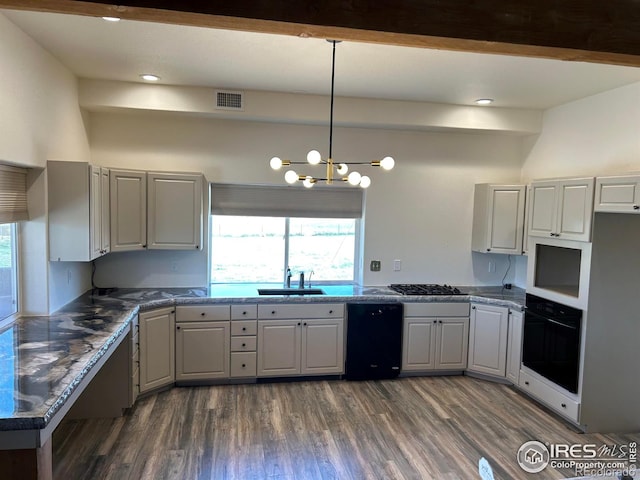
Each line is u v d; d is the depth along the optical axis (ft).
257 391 13.78
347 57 10.61
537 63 10.74
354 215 16.61
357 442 10.84
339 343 14.70
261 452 10.28
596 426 11.67
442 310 15.16
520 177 17.16
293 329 14.35
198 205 14.34
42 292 10.92
